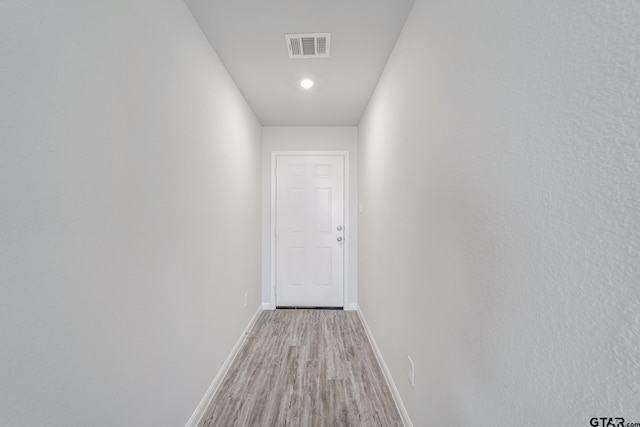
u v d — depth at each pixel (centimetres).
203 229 165
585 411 50
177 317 134
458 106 95
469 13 89
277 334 270
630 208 43
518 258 66
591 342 49
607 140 46
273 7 146
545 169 58
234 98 227
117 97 93
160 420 118
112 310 90
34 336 66
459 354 93
